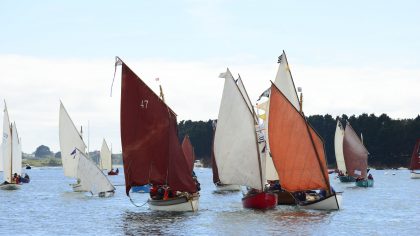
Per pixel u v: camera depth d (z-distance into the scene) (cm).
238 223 5100
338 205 6000
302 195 6144
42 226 5247
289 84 6531
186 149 10800
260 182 6025
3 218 5869
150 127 5825
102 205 7150
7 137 10162
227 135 6159
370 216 5744
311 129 5997
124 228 4972
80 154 8638
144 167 5856
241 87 7544
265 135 6400
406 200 7812
